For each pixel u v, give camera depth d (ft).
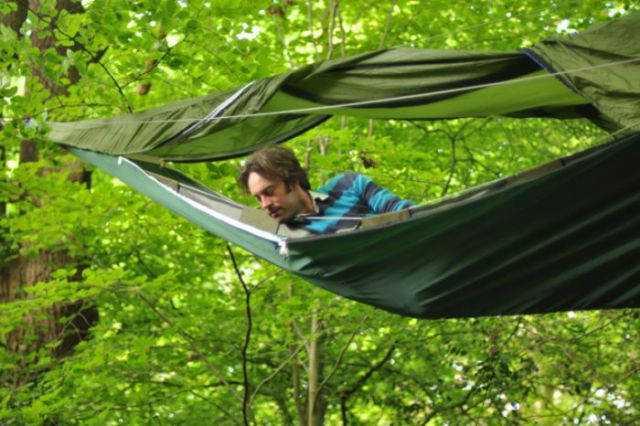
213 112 12.34
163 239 21.53
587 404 23.08
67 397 19.56
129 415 23.80
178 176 13.30
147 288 19.40
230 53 17.47
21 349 21.88
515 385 22.58
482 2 22.77
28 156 23.66
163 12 16.34
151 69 17.53
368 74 11.05
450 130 25.36
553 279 9.46
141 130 13.05
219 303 22.11
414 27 23.21
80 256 23.26
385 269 9.77
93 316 24.02
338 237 9.55
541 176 8.69
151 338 20.20
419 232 9.28
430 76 10.66
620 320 23.32
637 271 9.25
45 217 19.04
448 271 9.51
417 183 20.13
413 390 24.76
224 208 11.67
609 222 9.01
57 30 16.44
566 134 25.50
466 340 22.53
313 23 24.20
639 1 21.12
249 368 25.22
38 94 16.29
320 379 23.86
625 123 9.02
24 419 18.62
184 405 24.77
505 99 11.67
